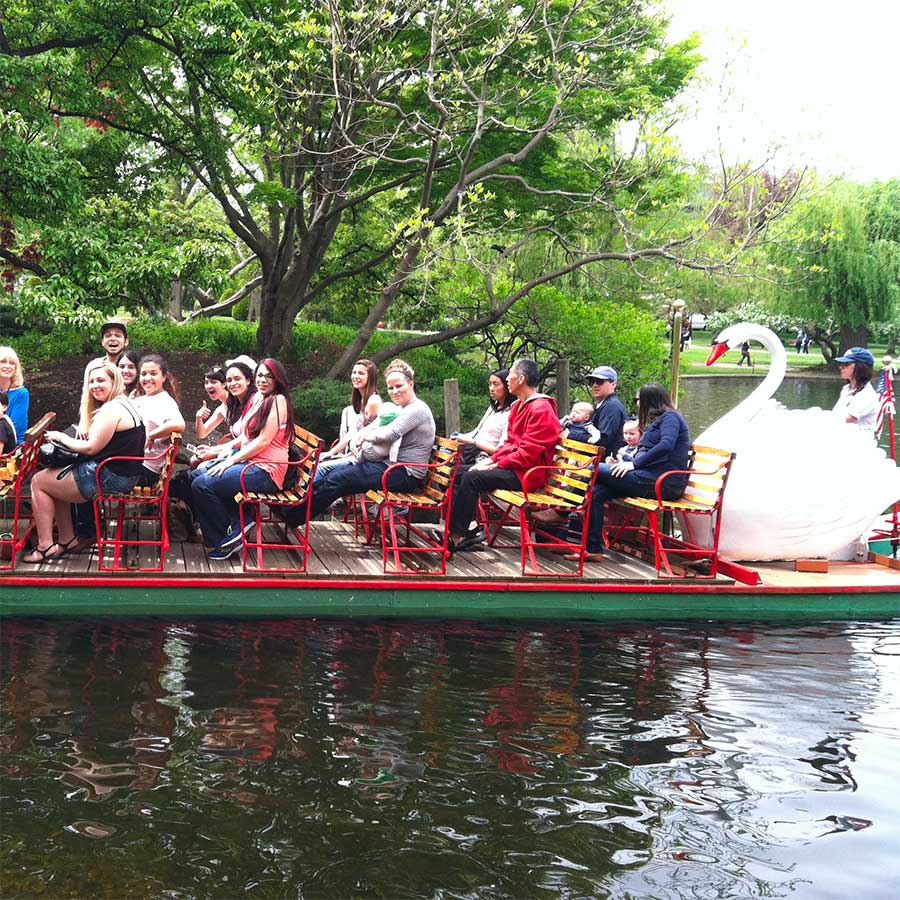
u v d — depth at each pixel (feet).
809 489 27.17
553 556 26.96
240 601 23.12
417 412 25.30
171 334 65.10
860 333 133.49
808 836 13.88
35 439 23.15
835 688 20.08
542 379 60.34
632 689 19.71
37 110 44.47
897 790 15.40
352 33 44.70
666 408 26.17
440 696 18.86
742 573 25.73
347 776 15.26
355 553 26.03
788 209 49.49
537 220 58.85
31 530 23.81
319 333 69.41
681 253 53.88
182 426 24.61
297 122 51.19
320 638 21.84
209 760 15.60
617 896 12.25
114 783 14.67
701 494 26.22
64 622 21.81
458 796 14.76
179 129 54.60
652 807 14.65
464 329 56.39
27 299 40.52
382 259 59.93
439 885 12.35
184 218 53.26
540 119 52.70
